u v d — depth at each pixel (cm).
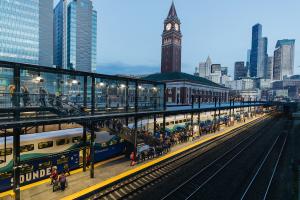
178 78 7369
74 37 14488
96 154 2131
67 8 14462
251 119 6756
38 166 1641
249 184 1678
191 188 1595
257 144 3127
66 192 1462
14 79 1344
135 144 2144
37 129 2027
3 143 1456
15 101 1372
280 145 3070
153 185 1631
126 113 2028
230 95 11312
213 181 1736
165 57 11544
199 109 3362
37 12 10531
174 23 11219
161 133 3075
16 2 9712
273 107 12088
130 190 1533
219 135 3709
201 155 2481
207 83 8662
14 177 1301
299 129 4619
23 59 10050
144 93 4206
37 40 10562
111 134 2284
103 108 2233
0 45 9250
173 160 2216
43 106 1623
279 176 1859
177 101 7250
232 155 2497
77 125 2356
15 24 9719
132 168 1973
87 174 1802
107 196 1437
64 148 1812
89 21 15225
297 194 1525
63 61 15312
